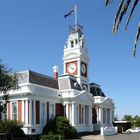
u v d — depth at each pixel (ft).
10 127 139.44
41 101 162.61
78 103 182.80
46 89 168.35
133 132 232.73
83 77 204.85
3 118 153.17
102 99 213.25
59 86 188.44
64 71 207.62
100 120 206.49
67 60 207.51
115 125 251.80
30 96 154.51
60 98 179.32
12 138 137.80
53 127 158.92
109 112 221.87
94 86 226.17
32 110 155.12
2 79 106.93
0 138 118.93
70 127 164.14
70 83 187.73
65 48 209.97
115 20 45.57
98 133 197.26
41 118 161.89
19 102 156.35
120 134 203.00
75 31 209.97
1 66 109.09
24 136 147.02
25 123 152.35
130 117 371.56
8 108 158.10
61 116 167.22
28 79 159.84
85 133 186.39
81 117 186.70
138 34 44.52
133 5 43.19
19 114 155.43
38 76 170.40
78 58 203.21
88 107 197.26
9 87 109.91
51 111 170.50
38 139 152.15
